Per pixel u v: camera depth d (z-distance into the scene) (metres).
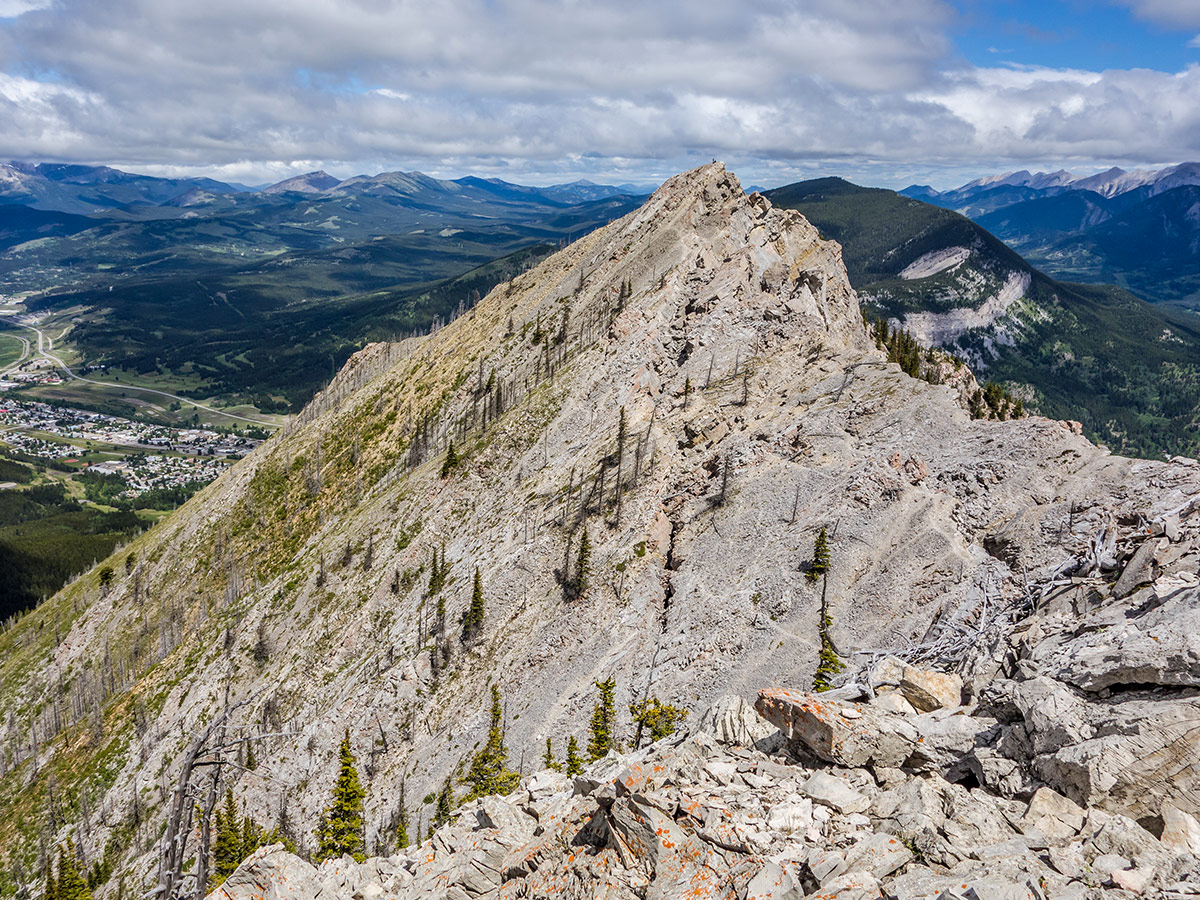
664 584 115.81
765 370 149.75
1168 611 30.38
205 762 32.53
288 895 28.69
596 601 120.00
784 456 118.88
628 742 89.69
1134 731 22.75
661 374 168.12
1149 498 65.31
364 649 162.88
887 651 51.22
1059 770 23.20
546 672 115.44
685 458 136.88
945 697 31.94
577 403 175.75
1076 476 78.75
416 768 117.56
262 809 130.88
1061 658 31.23
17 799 191.88
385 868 30.59
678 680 93.56
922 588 79.06
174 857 31.02
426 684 133.25
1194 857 18.58
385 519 198.88
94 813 170.50
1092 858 19.44
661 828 22.92
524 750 103.12
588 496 139.75
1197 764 21.36
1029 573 66.81
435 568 158.88
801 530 100.69
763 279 184.38
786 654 84.88
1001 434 94.88
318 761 134.00
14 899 158.88
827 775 24.61
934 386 114.75
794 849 21.17
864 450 109.06
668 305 185.88
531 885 25.19
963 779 25.36
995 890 17.41
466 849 29.20
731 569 105.56
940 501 89.75
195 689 190.12
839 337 175.75
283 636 186.50
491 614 134.00
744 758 27.17
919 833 21.08
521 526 149.75
